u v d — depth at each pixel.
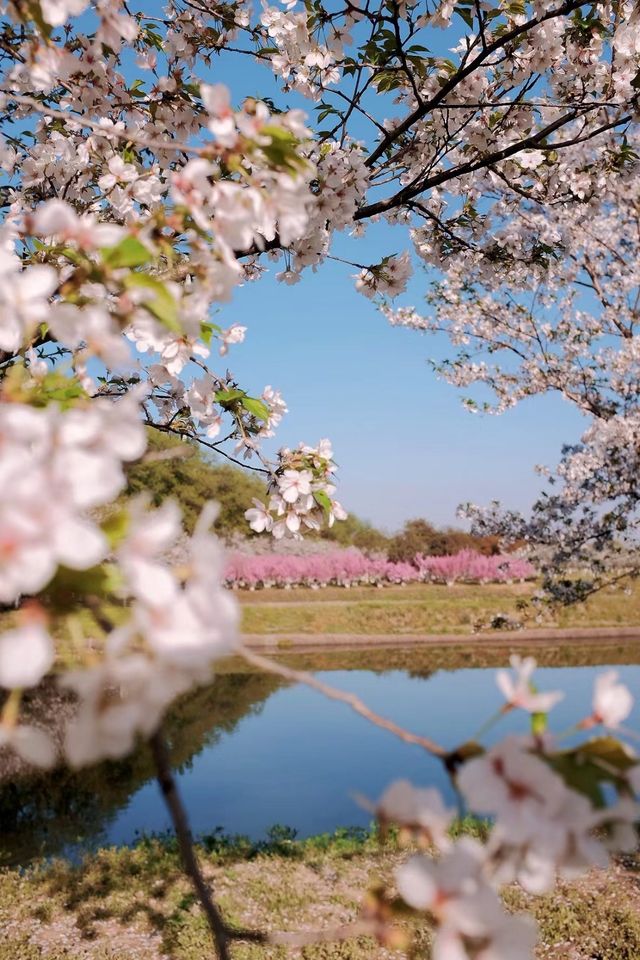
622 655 17.97
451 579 29.23
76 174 3.50
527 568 28.19
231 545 28.44
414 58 3.78
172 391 3.40
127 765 9.80
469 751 0.74
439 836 0.72
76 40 3.19
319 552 32.25
